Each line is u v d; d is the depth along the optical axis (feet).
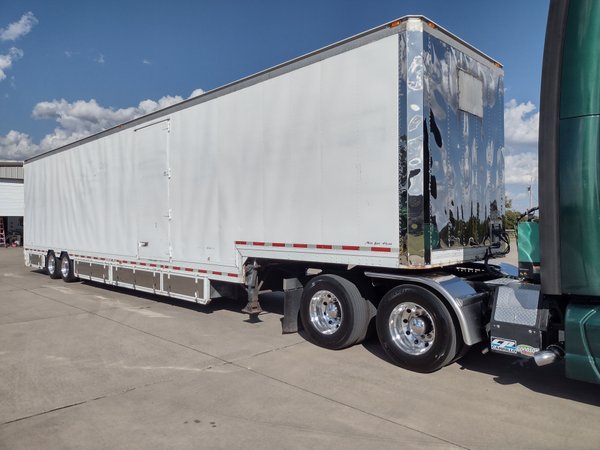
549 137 13.61
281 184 21.75
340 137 19.20
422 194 16.88
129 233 32.45
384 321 18.15
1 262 67.41
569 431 12.60
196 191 26.76
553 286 13.67
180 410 14.11
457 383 16.26
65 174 41.01
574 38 13.25
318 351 20.06
